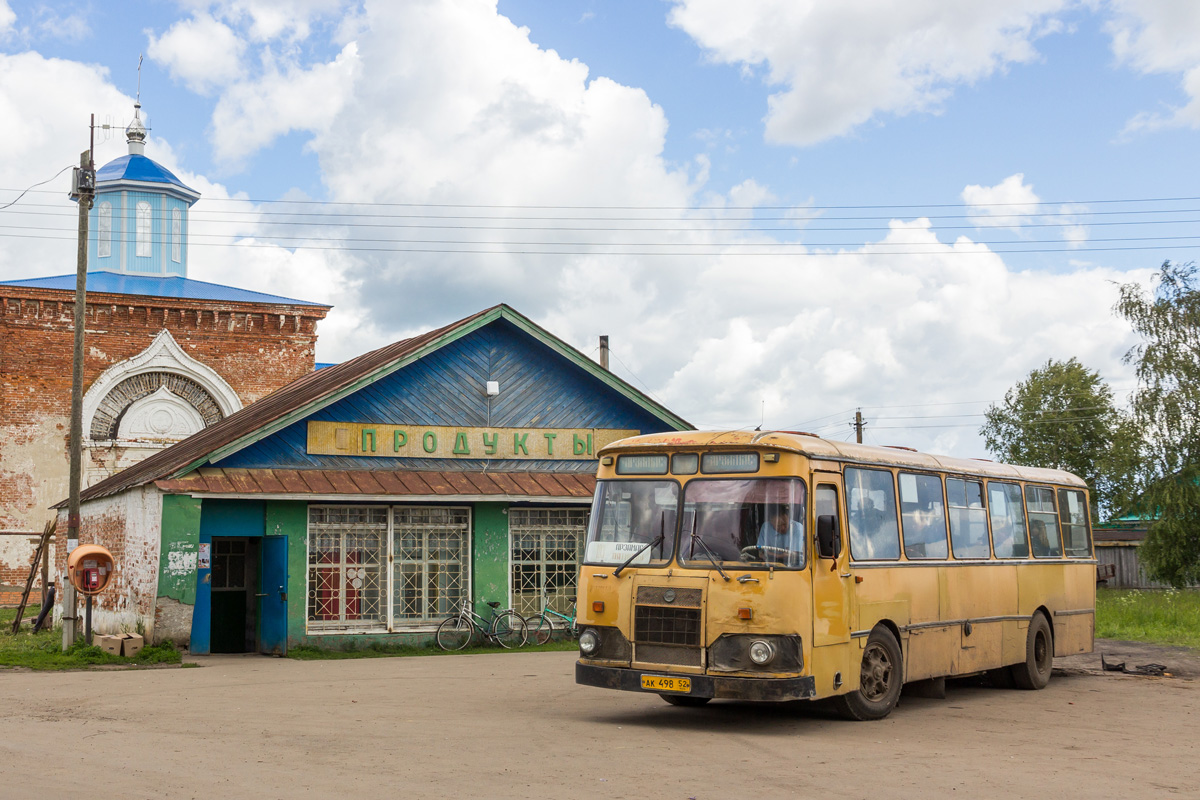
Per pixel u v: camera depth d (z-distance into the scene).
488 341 24.52
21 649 20.72
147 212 47.38
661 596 11.46
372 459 22.77
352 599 21.81
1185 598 37.28
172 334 41.94
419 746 9.89
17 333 40.00
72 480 21.00
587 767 8.98
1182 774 9.22
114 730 10.79
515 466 24.28
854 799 7.93
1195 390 40.38
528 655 20.98
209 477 20.62
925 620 13.39
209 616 20.59
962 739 10.96
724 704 13.41
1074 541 17.83
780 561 11.18
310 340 44.12
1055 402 72.75
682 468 11.92
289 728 10.98
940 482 14.27
